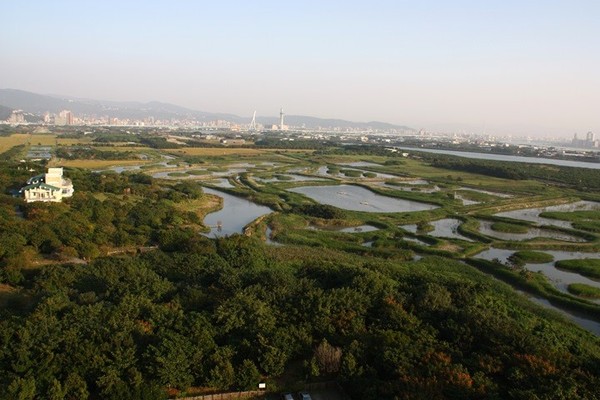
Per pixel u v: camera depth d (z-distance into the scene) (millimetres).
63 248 88375
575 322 80125
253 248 93250
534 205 196875
